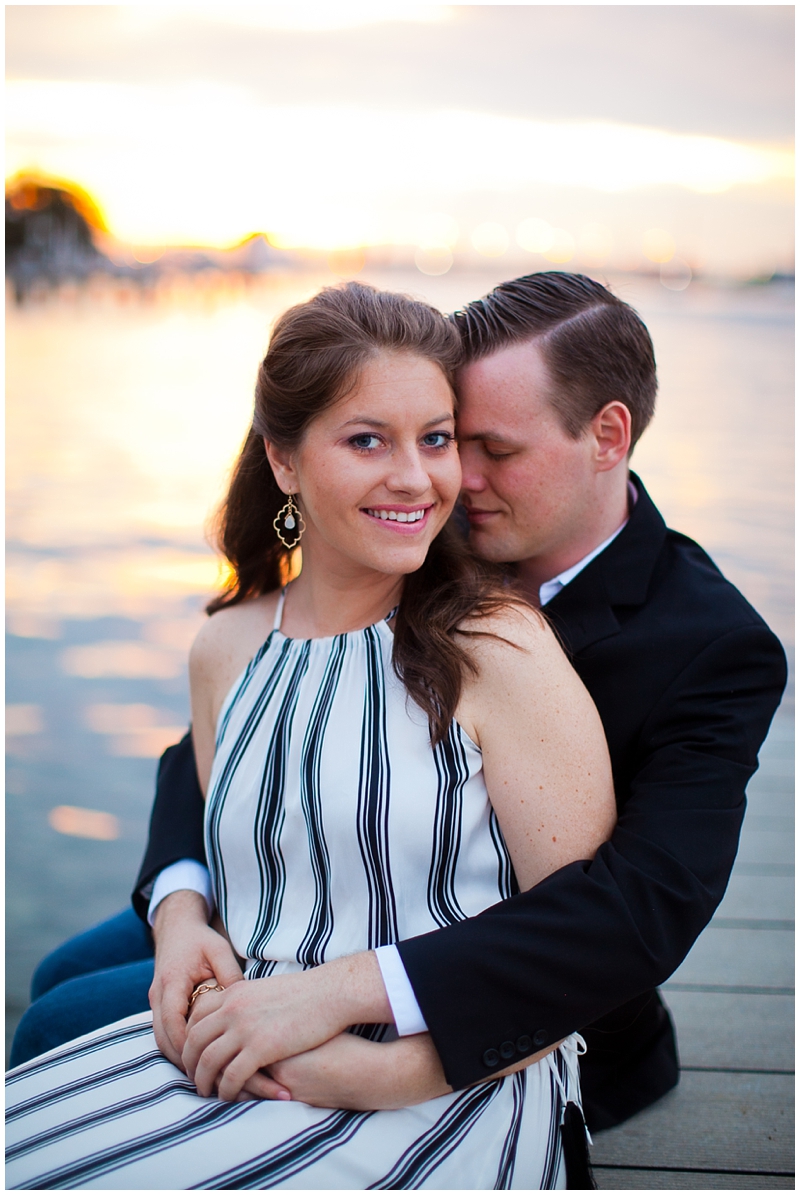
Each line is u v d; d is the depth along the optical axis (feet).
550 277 5.58
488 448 5.41
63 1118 4.01
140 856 13.84
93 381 63.26
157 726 18.43
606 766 4.46
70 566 28.55
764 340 97.60
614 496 5.58
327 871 4.39
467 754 4.41
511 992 3.93
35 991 6.21
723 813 4.43
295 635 5.13
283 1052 3.95
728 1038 6.57
